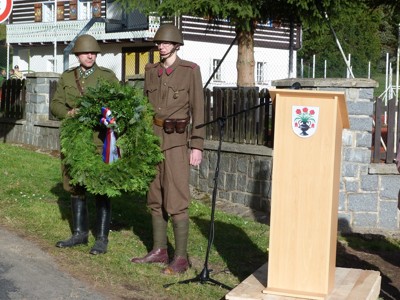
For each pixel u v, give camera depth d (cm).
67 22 3625
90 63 756
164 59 705
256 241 865
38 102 1547
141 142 694
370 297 600
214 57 3108
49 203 945
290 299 568
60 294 630
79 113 721
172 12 1443
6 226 820
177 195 701
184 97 701
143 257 728
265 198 1081
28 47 4019
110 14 3291
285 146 572
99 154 726
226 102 1156
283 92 565
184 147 705
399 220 1037
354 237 986
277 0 1462
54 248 748
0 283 648
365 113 1016
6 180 1074
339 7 1495
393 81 3034
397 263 859
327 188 565
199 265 744
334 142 561
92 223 872
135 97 701
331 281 589
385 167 1023
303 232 573
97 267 700
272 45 3341
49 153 1461
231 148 1124
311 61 3366
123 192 731
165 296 642
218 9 1380
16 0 4072
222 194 1145
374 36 3316
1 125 1669
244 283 606
